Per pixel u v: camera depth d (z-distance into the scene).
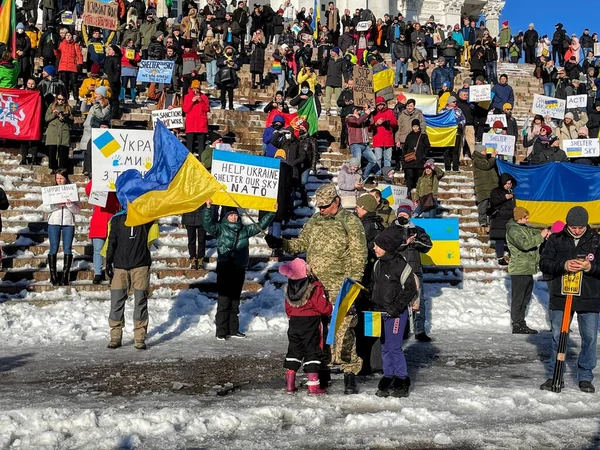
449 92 21.42
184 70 21.08
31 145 17.19
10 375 8.48
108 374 8.54
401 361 7.61
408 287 7.55
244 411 6.81
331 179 18.47
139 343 10.11
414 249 11.30
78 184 16.02
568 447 6.00
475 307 13.77
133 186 9.94
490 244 16.84
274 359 9.45
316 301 7.57
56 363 9.14
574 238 7.88
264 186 10.53
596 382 8.38
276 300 13.23
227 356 9.63
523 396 7.66
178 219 15.77
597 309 7.88
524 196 17.08
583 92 25.09
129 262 10.07
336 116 21.34
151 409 6.91
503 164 17.23
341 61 22.83
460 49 31.47
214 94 22.75
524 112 26.92
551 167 17.05
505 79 21.77
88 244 14.37
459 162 20.38
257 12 28.31
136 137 11.98
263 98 23.52
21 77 20.06
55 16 24.48
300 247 8.23
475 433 6.33
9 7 19.53
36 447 5.87
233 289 10.97
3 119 16.48
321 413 6.89
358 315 8.30
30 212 14.86
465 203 18.41
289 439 6.16
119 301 10.15
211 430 6.39
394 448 5.94
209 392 7.72
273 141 16.38
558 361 7.90
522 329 12.13
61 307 12.12
